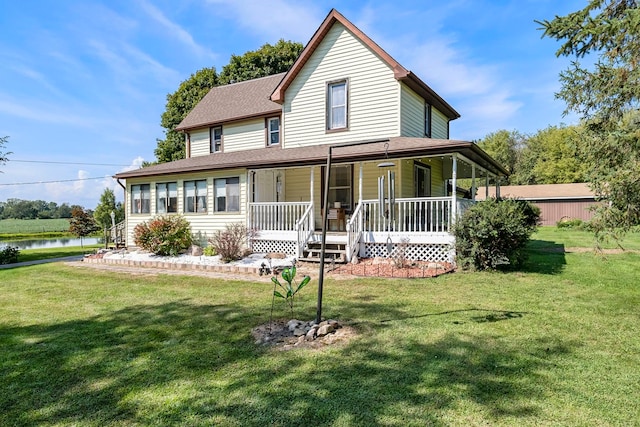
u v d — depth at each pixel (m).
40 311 6.22
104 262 12.60
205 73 29.80
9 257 14.06
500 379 3.34
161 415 2.94
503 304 5.82
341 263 9.97
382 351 4.02
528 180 44.91
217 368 3.74
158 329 5.06
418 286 7.20
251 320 5.32
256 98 17.02
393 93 11.84
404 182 12.11
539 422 2.71
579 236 18.22
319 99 13.15
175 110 30.03
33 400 3.23
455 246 8.98
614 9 5.98
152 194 15.26
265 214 12.55
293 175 14.04
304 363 3.78
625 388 3.17
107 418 2.92
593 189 5.79
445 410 2.87
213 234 13.30
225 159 13.87
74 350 4.36
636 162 5.07
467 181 36.75
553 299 6.11
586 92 6.23
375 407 2.94
